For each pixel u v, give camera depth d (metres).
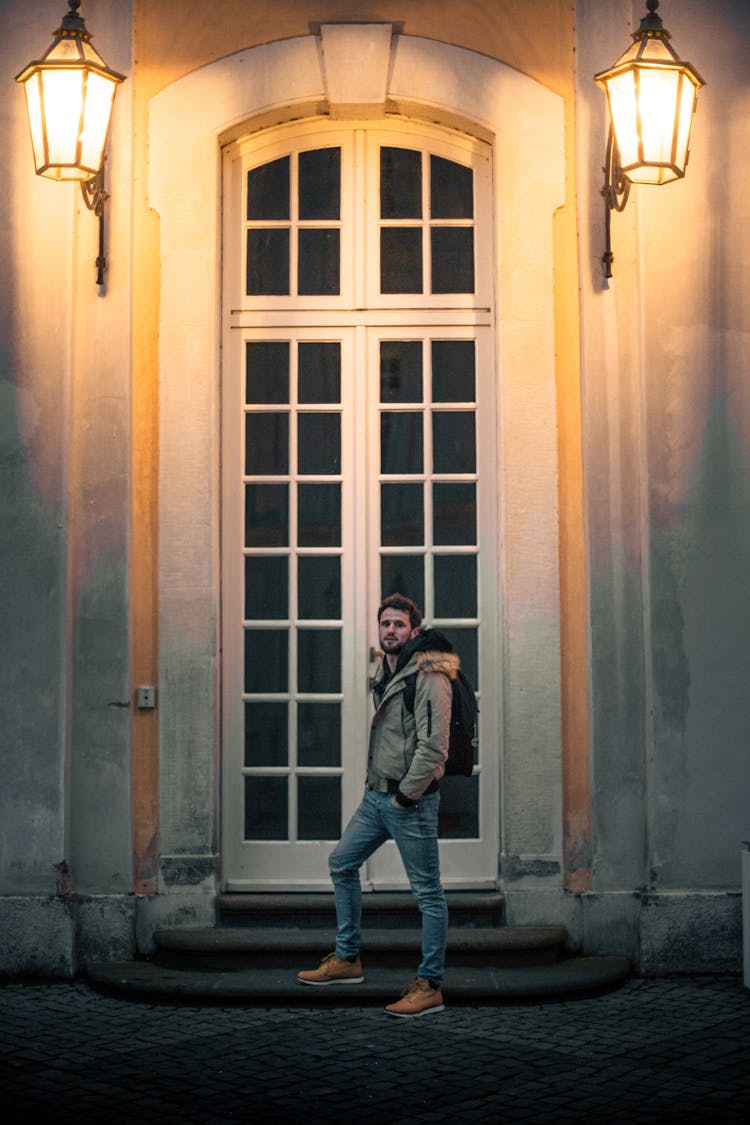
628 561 6.05
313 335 6.40
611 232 6.15
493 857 6.20
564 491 6.12
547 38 6.25
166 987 5.47
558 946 5.88
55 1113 4.16
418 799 5.16
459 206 6.43
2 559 6.00
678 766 5.96
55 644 5.97
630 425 6.10
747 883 5.66
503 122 6.22
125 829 5.98
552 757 6.03
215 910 6.01
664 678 5.98
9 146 6.14
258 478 6.34
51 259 6.10
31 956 5.88
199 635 6.08
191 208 6.20
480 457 6.34
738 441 6.07
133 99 6.21
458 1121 4.10
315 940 5.79
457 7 6.25
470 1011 5.34
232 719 6.26
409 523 6.34
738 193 6.14
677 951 5.90
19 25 6.20
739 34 6.19
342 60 6.20
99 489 6.06
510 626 6.07
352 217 6.42
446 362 6.39
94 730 6.00
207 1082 4.46
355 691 6.28
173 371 6.15
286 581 6.32
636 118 5.50
